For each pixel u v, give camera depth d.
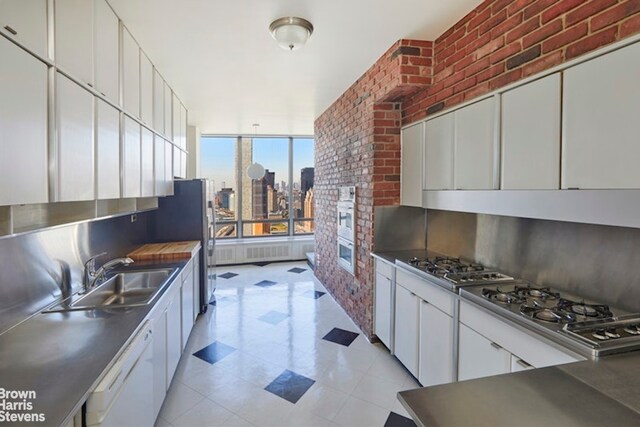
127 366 1.38
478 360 1.79
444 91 2.42
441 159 2.36
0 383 1.11
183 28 2.30
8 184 1.10
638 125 1.16
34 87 1.25
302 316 3.84
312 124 5.67
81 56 1.61
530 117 1.60
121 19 2.16
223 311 4.00
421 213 3.19
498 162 1.81
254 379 2.57
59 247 1.97
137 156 2.47
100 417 1.13
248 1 2.00
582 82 1.35
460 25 2.24
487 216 2.46
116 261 2.40
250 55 2.78
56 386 1.10
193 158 5.85
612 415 0.96
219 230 6.85
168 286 2.28
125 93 2.22
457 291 1.98
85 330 1.54
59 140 1.42
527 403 1.02
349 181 3.73
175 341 2.50
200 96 3.97
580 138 1.36
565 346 1.30
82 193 1.62
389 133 3.07
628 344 1.26
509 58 1.84
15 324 1.58
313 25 2.29
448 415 0.98
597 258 1.70
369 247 3.18
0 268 1.49
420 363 2.37
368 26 2.32
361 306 3.42
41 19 1.30
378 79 2.91
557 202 1.45
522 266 2.15
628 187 1.19
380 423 2.09
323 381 2.54
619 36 1.30
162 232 3.90
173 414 2.16
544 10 1.63
